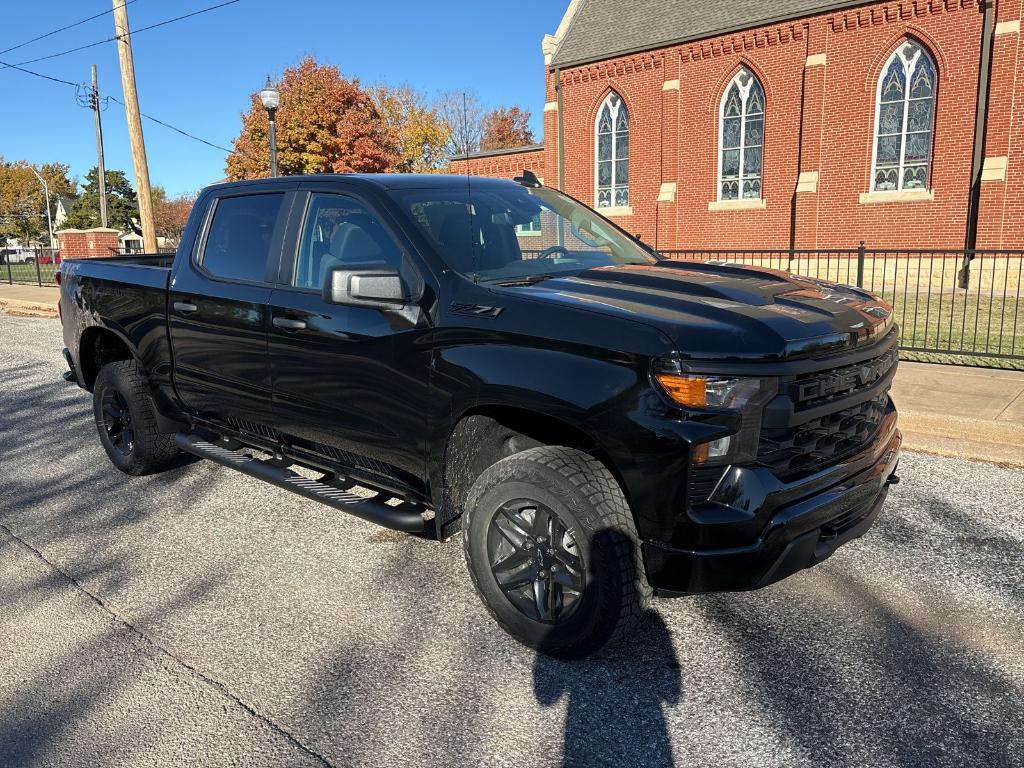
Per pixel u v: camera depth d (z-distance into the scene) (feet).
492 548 10.19
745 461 8.57
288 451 13.61
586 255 12.89
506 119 184.75
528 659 10.05
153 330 15.53
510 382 9.51
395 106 176.04
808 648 10.12
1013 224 55.72
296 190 13.16
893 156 61.26
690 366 8.37
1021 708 8.75
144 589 12.27
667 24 73.15
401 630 10.86
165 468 17.72
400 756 8.23
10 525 15.02
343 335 11.56
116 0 54.24
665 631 10.64
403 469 11.35
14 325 48.49
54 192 287.69
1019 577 11.93
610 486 9.19
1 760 8.30
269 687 9.56
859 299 10.83
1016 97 54.49
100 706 9.23
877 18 59.67
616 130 78.28
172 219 244.83
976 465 17.17
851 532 9.92
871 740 8.28
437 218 11.64
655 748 8.26
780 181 67.15
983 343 31.71
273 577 12.60
